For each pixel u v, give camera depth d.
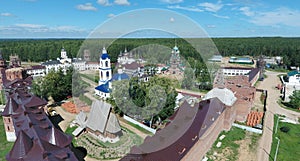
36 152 26.06
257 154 36.62
